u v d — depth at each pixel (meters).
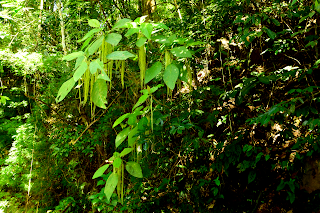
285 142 2.23
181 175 2.68
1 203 3.68
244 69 2.62
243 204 2.38
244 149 1.99
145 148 1.28
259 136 2.35
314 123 1.36
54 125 3.52
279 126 2.23
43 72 3.34
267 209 2.26
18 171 3.83
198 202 2.40
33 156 3.68
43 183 3.78
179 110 2.01
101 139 3.46
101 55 0.64
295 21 2.23
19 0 1.39
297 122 2.15
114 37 0.55
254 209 2.30
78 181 3.86
